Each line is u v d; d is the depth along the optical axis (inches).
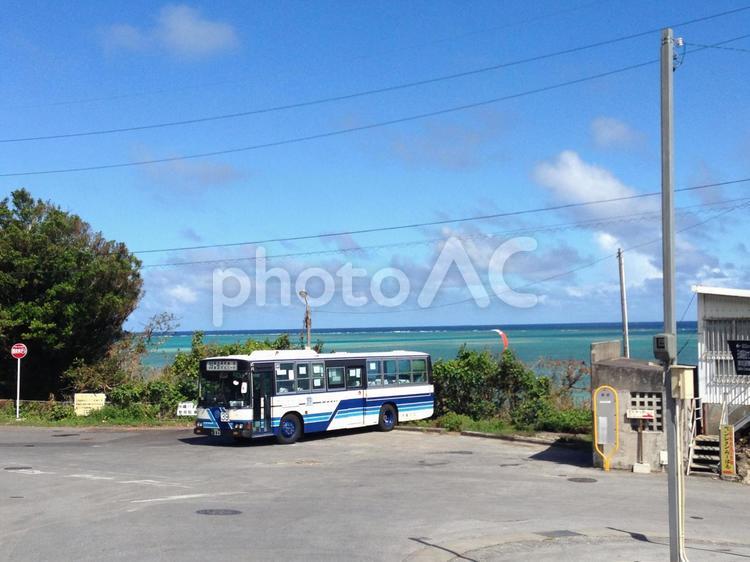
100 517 532.1
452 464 868.0
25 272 1453.0
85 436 1155.9
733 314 905.5
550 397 1275.8
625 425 836.6
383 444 1048.8
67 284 1454.2
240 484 705.6
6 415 1385.3
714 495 702.5
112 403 1386.6
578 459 914.1
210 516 541.6
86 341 1551.4
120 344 1599.4
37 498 609.0
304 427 1071.0
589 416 1149.7
